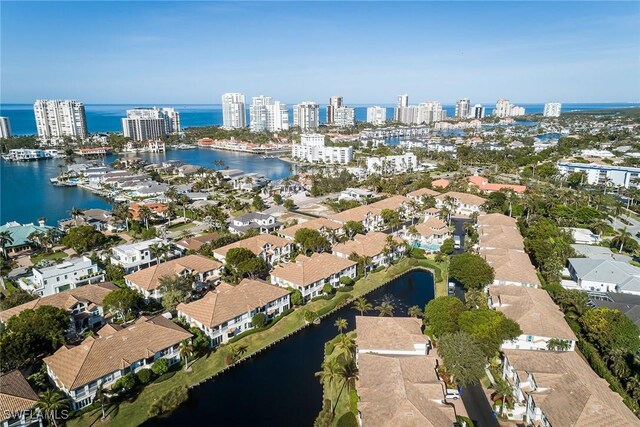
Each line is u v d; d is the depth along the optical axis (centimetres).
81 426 6906
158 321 8981
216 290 10294
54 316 8750
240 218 17512
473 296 10119
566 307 10062
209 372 8412
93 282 12156
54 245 15912
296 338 9838
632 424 6028
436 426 6106
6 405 6594
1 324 9094
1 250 14638
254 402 7744
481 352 7756
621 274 11606
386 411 6425
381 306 10500
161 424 7169
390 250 13662
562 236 14888
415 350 8369
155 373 8044
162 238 15725
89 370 7375
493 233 14988
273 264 13600
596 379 7200
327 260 12300
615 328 8350
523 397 7175
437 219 16575
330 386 7981
